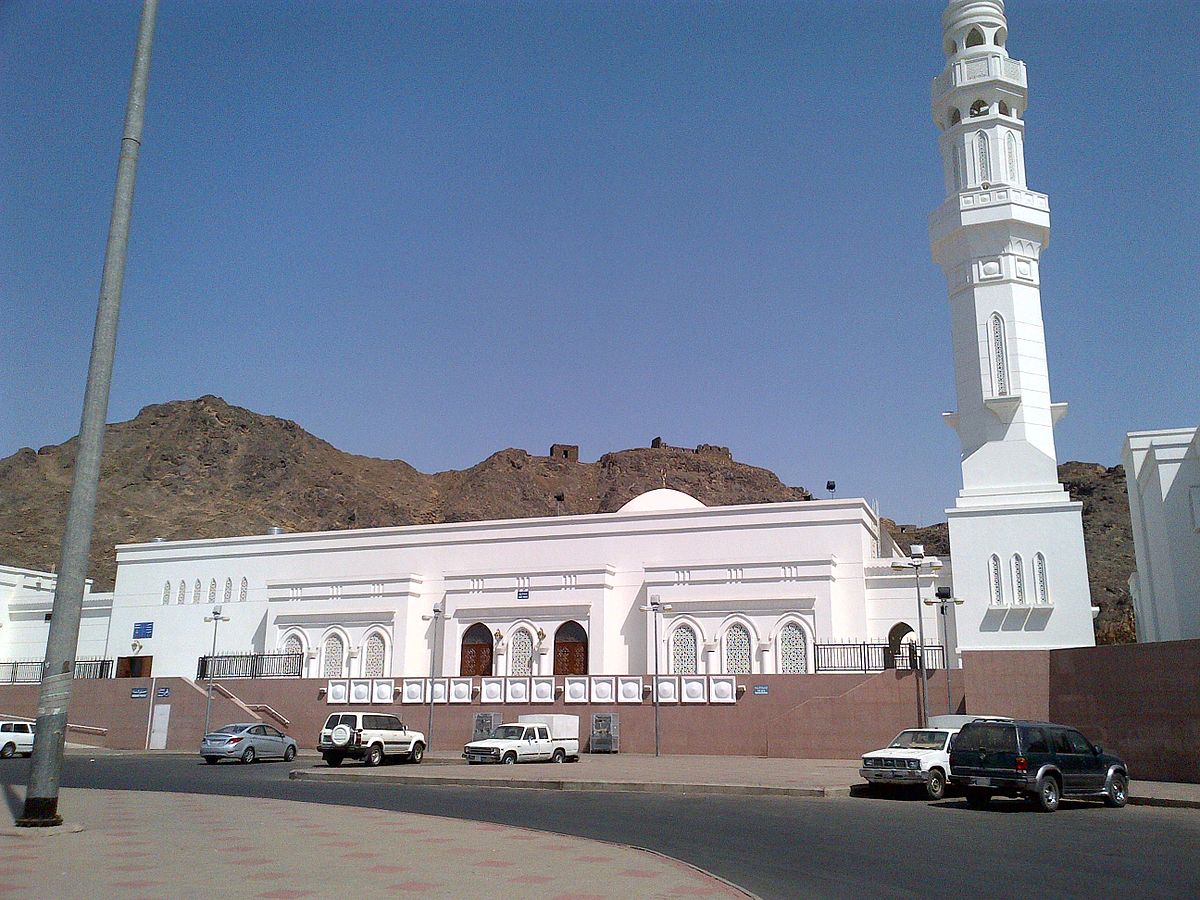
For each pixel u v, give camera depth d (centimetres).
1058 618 3553
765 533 4456
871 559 4475
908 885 1233
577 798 2281
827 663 4072
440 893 1140
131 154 1764
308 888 1163
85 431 1670
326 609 4925
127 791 2381
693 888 1177
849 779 2530
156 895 1112
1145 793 2234
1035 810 2025
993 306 3950
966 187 4075
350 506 15075
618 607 4556
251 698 4444
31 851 1410
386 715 3412
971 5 4188
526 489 17000
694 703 3825
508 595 4638
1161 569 3516
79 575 1653
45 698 1616
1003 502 3709
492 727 3994
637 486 16988
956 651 4153
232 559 5341
